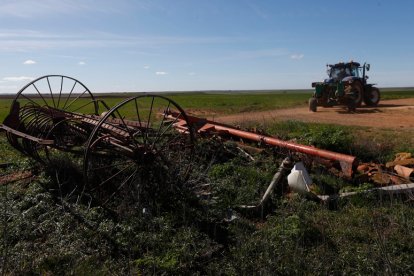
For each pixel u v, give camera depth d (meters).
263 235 5.93
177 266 5.18
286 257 5.32
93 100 10.66
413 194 7.19
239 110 27.95
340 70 25.00
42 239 5.94
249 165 9.12
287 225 5.96
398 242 5.50
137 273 5.06
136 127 8.58
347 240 5.75
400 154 9.65
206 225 6.45
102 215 6.62
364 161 9.98
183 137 9.13
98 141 6.79
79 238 5.79
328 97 23.95
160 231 6.08
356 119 19.02
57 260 5.29
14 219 6.20
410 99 37.44
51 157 9.44
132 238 5.86
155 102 41.59
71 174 8.31
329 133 10.81
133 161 6.95
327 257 5.32
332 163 8.57
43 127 8.85
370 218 6.30
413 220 6.16
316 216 6.55
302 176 7.54
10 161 9.86
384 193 7.16
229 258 5.50
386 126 16.06
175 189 7.12
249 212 6.98
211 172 8.52
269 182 8.14
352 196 7.13
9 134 8.95
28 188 7.80
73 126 8.60
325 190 7.83
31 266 5.11
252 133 10.66
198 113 25.52
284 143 9.55
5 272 4.94
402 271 4.91
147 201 6.91
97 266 5.25
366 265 5.00
